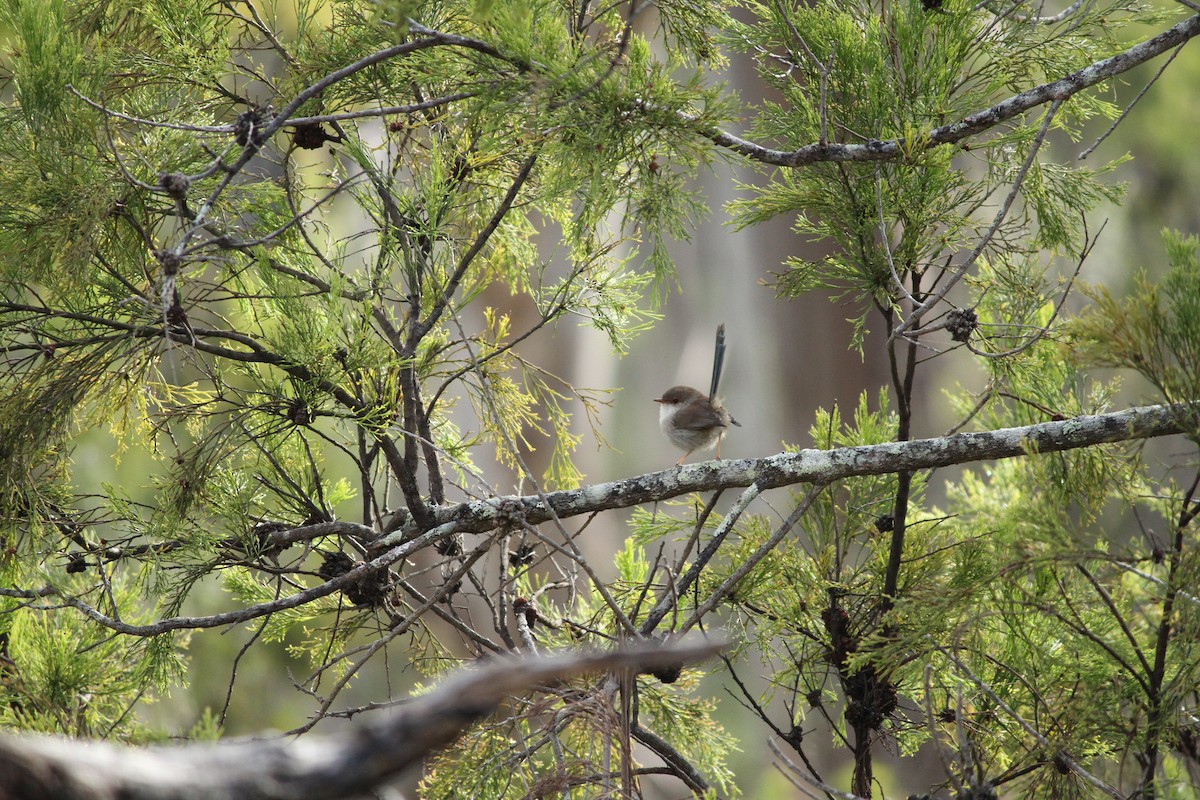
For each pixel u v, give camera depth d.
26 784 2.51
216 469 7.18
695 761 7.88
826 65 6.87
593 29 7.91
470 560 6.54
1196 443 5.05
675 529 7.75
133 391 6.87
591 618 7.25
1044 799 5.87
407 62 6.57
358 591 7.27
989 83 6.97
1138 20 7.05
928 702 5.50
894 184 6.67
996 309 7.50
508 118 6.54
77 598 6.55
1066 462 6.75
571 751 6.87
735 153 6.57
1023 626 6.58
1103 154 21.00
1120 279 21.09
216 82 6.89
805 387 19.34
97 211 5.88
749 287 19.77
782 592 7.38
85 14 7.09
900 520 6.85
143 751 2.71
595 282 7.79
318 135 6.73
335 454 15.85
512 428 8.14
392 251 6.84
